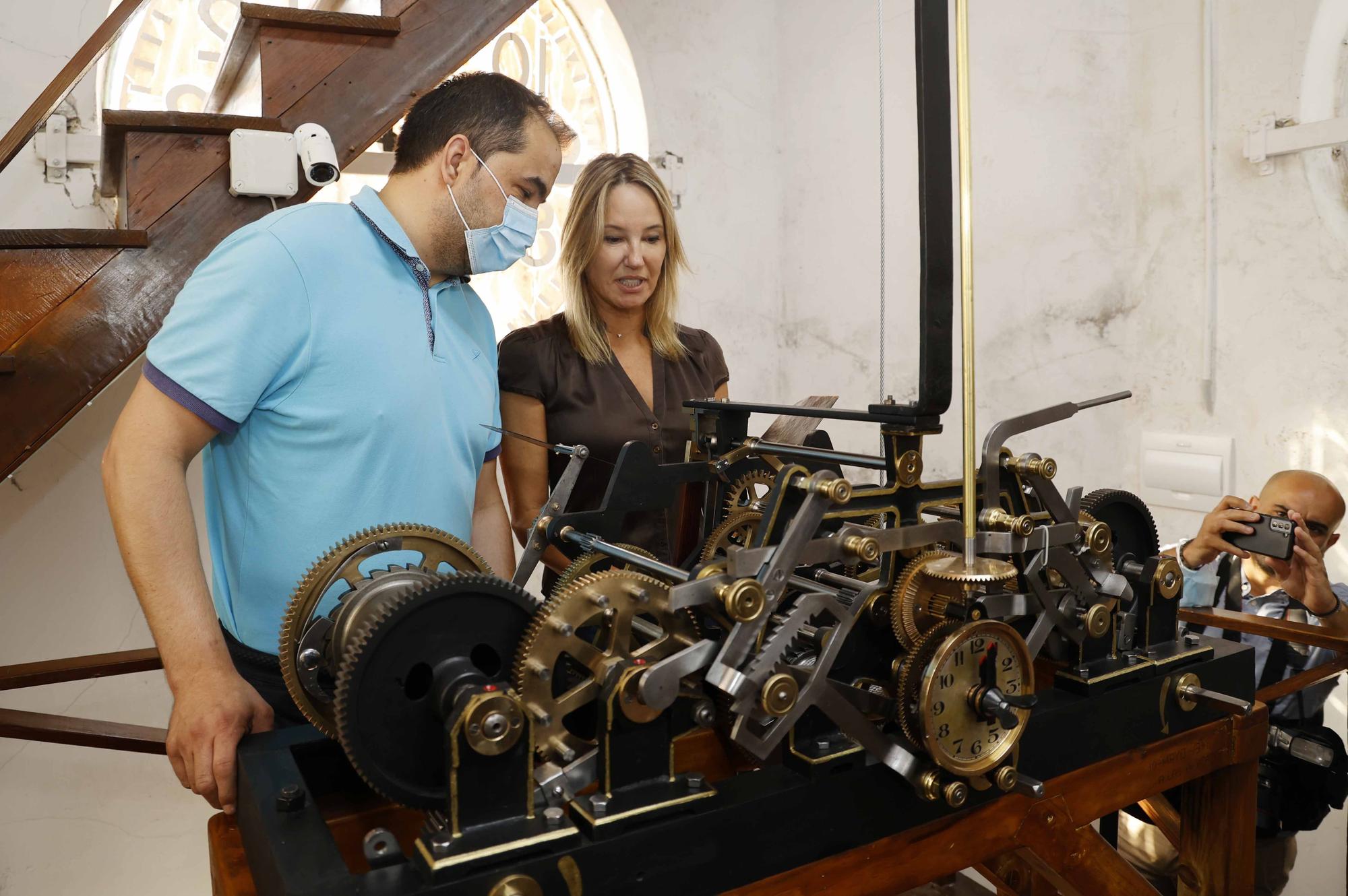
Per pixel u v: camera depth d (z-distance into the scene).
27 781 2.63
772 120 3.91
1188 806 1.36
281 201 1.97
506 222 1.43
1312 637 1.57
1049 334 3.04
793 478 0.97
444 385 1.41
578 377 1.85
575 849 0.81
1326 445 2.43
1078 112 2.93
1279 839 1.90
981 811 1.06
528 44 3.46
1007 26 3.04
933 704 0.95
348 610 0.95
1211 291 2.66
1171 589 1.27
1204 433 2.72
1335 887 2.51
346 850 1.01
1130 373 2.92
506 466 1.87
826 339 3.79
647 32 3.54
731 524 1.30
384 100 2.05
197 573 1.18
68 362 1.78
